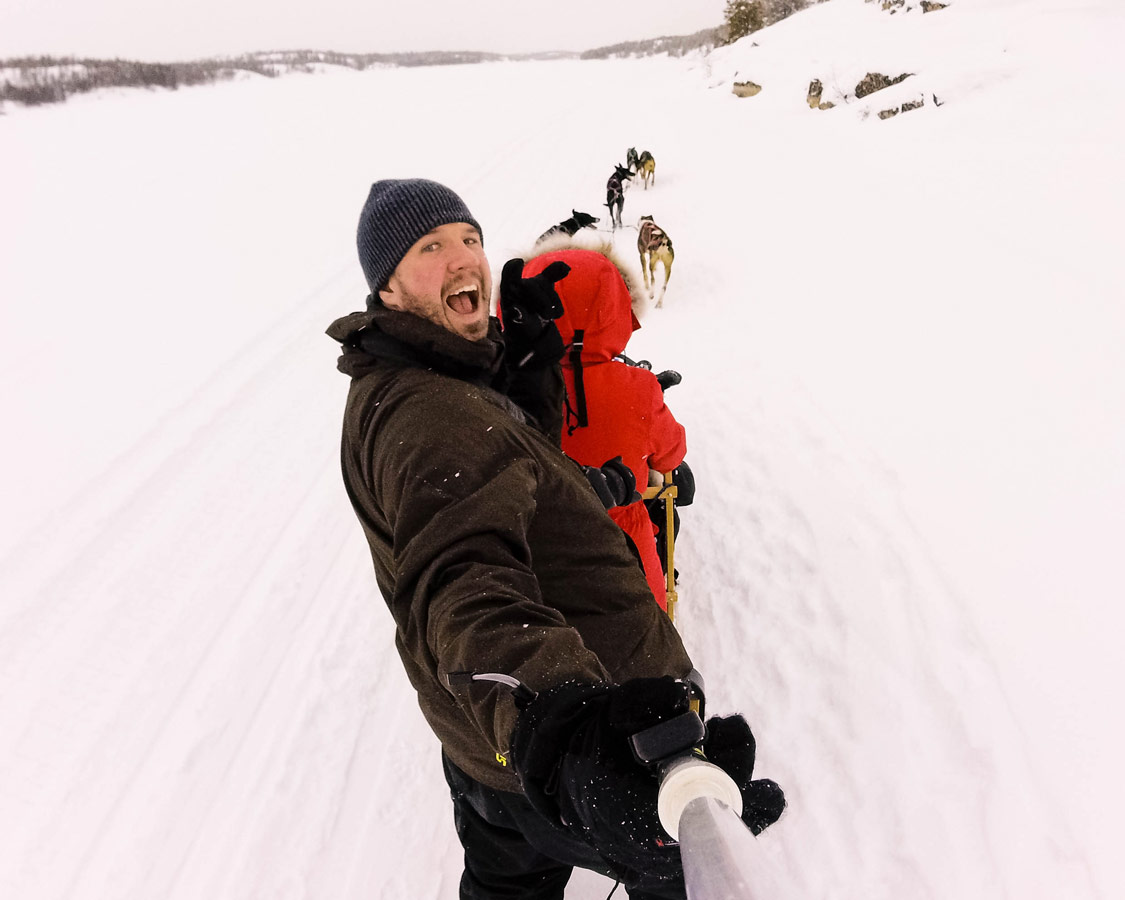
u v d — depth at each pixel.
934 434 3.17
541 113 20.39
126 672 3.27
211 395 5.84
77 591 3.82
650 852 0.72
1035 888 1.56
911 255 5.26
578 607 1.22
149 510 4.46
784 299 5.28
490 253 8.36
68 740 2.94
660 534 2.52
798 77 15.38
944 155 7.55
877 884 1.71
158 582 3.84
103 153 15.18
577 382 1.92
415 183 1.22
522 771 0.78
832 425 3.51
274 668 3.15
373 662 3.10
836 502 2.96
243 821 2.48
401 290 1.23
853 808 1.89
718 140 12.95
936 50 11.30
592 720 0.76
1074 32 9.61
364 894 2.16
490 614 0.88
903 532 2.66
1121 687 1.89
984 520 2.59
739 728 0.80
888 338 4.18
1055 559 2.33
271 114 20.66
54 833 2.56
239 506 4.43
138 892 2.30
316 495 4.47
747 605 2.70
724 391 4.20
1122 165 5.69
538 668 0.84
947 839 1.72
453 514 0.98
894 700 2.09
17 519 4.51
